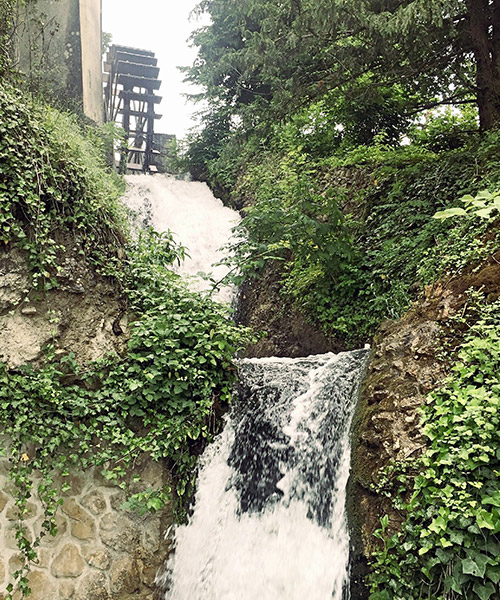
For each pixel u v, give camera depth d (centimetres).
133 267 599
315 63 792
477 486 341
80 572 480
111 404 519
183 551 523
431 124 1141
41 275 514
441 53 823
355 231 852
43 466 477
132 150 1895
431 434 388
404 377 457
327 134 1216
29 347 497
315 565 458
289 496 514
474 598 329
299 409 562
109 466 513
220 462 554
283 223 764
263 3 743
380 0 700
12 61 704
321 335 810
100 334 542
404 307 630
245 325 1059
